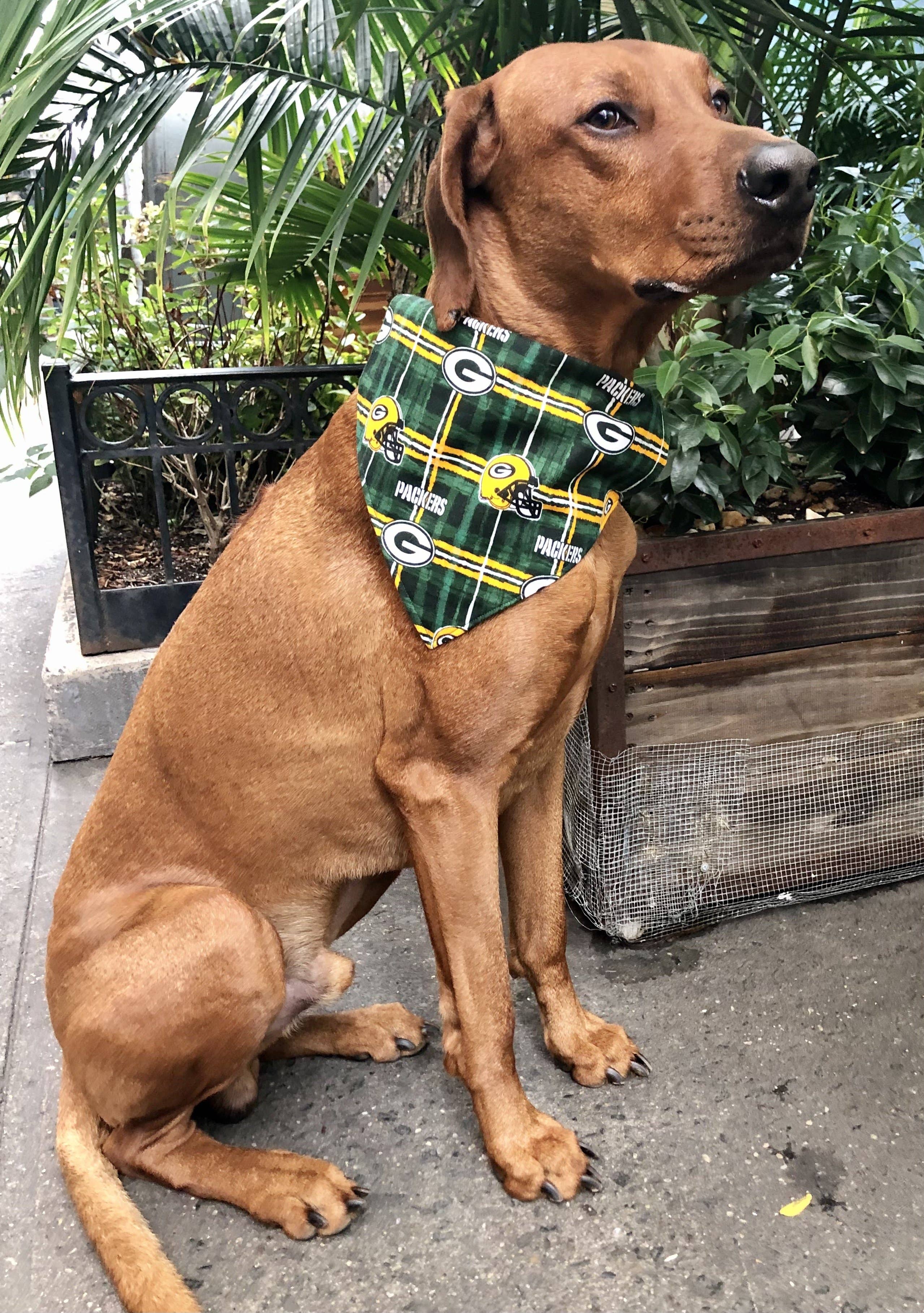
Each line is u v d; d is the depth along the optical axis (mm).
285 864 1827
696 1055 2068
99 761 3410
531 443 1680
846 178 2885
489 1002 1736
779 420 2566
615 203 1537
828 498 2658
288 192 3076
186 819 1817
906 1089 1963
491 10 2496
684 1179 1787
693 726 2432
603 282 1607
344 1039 2104
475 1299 1594
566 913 2518
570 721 1895
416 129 2672
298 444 3504
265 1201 1710
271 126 2387
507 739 1698
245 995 1690
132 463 4133
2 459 7383
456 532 1666
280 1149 1900
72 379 3217
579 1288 1603
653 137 1521
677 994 2246
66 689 3322
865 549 2422
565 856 2650
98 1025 1656
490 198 1670
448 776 1708
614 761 2373
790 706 2482
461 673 1663
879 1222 1692
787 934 2430
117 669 3338
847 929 2434
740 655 2408
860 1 2947
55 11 2262
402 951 2473
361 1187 1768
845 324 2264
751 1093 1967
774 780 2504
